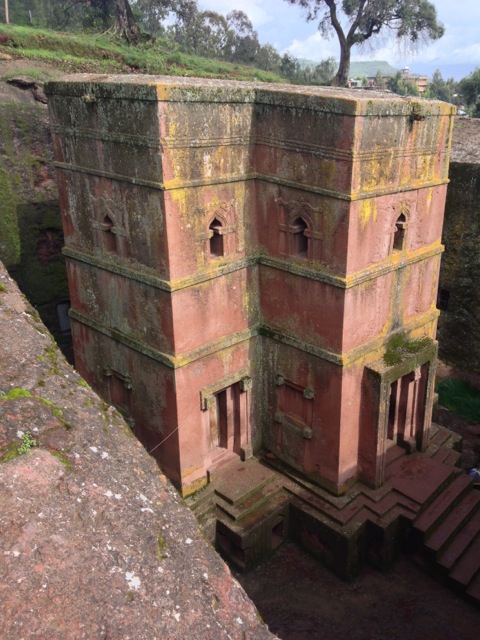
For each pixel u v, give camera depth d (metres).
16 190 15.24
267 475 12.45
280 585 11.54
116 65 24.34
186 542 3.72
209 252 10.79
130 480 4.00
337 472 11.66
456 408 17.48
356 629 10.64
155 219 10.04
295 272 11.03
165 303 10.50
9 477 3.68
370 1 35.38
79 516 3.58
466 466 14.88
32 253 15.85
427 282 12.52
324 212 10.23
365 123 9.41
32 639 2.95
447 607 11.12
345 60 37.62
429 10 35.81
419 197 11.40
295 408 12.27
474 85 44.06
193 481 11.82
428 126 10.83
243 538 11.25
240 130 10.48
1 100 15.72
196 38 40.34
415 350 12.05
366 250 10.52
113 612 3.15
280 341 11.82
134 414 12.27
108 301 11.84
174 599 3.33
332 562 11.73
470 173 17.14
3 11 31.44
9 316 5.48
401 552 12.08
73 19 33.50
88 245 11.82
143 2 38.31
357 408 11.62
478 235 17.41
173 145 9.50
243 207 11.12
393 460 12.91
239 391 12.26
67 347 17.11
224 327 11.52
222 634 3.25
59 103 11.03
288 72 44.47
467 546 11.84
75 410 4.43
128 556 3.46
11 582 3.15
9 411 4.14
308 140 10.00
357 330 10.99
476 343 18.30
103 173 10.66
